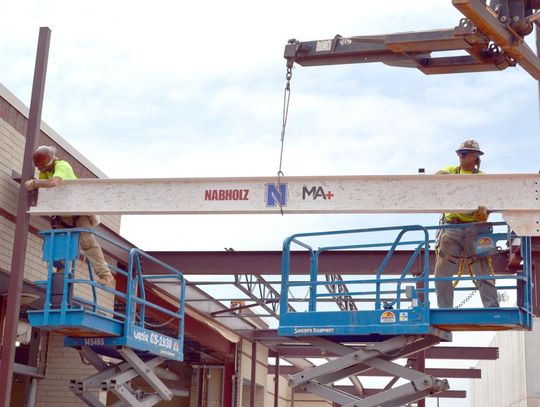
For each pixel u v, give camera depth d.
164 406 30.94
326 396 12.28
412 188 13.23
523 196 12.78
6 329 13.88
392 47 11.72
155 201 14.03
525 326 11.88
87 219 14.39
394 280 12.37
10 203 16.20
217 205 13.85
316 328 12.47
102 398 18.55
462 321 11.85
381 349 12.16
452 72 12.12
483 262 12.52
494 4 11.18
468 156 13.27
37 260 16.92
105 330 13.72
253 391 30.70
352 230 12.88
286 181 13.66
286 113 13.02
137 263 15.14
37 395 18.36
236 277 22.72
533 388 34.44
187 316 25.20
